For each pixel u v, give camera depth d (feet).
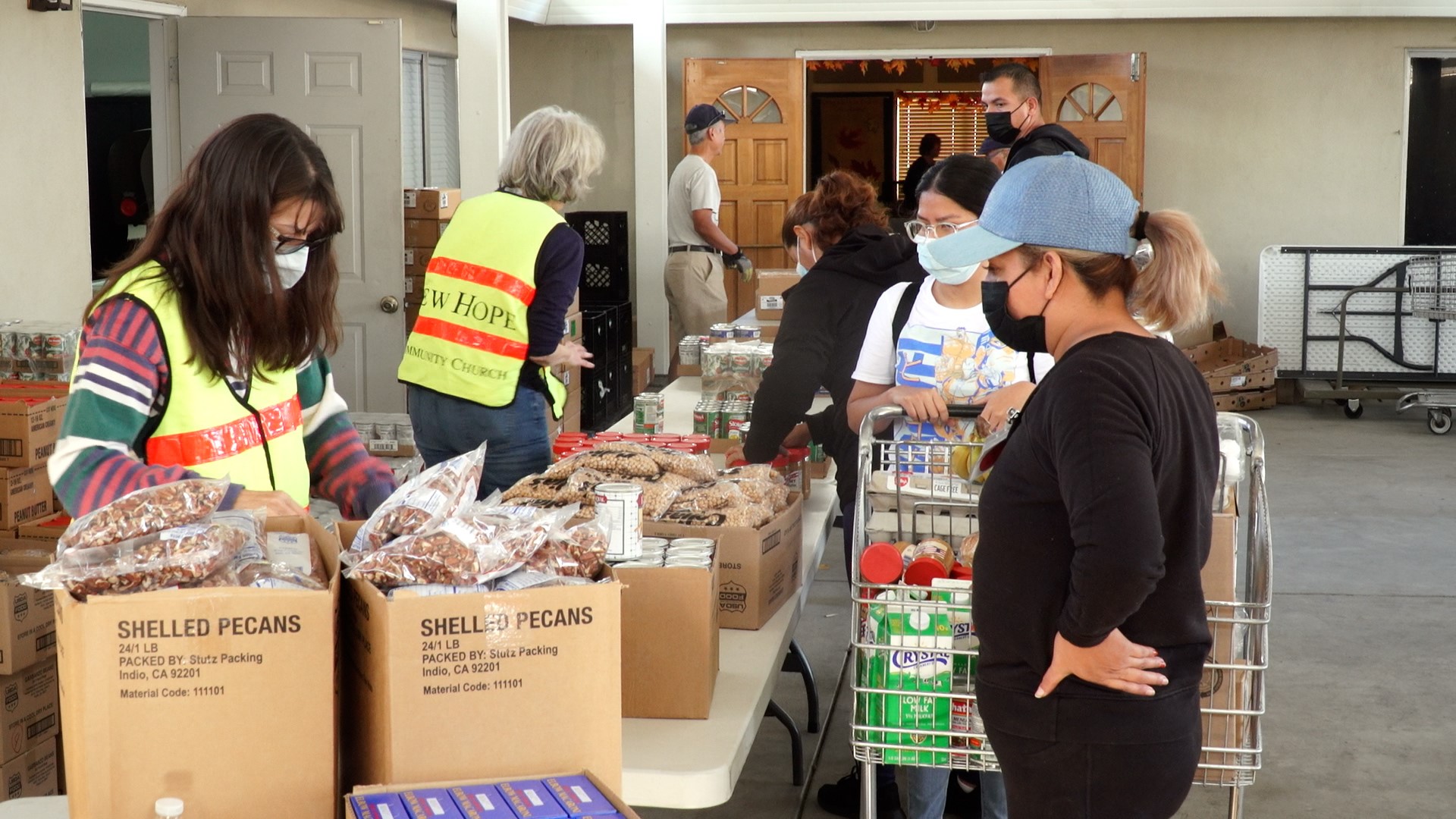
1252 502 6.81
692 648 6.32
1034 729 5.62
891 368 9.55
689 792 5.75
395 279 20.01
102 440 6.00
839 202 11.23
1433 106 34.71
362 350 20.18
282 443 6.89
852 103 53.16
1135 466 5.11
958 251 5.72
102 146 22.11
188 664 4.21
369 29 19.61
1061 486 5.29
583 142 11.21
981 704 5.86
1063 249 5.59
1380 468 25.46
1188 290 5.59
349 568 4.62
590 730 4.57
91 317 6.16
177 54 20.15
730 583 7.53
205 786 4.26
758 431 10.03
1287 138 34.35
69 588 4.32
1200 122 34.50
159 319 6.15
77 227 17.34
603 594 4.55
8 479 10.21
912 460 8.29
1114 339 5.42
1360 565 19.20
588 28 35.86
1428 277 30.73
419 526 4.79
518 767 4.52
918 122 53.62
